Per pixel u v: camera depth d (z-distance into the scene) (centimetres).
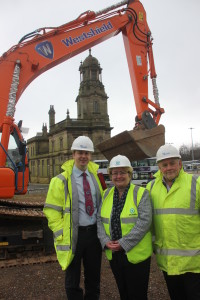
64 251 320
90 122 4516
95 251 343
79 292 339
